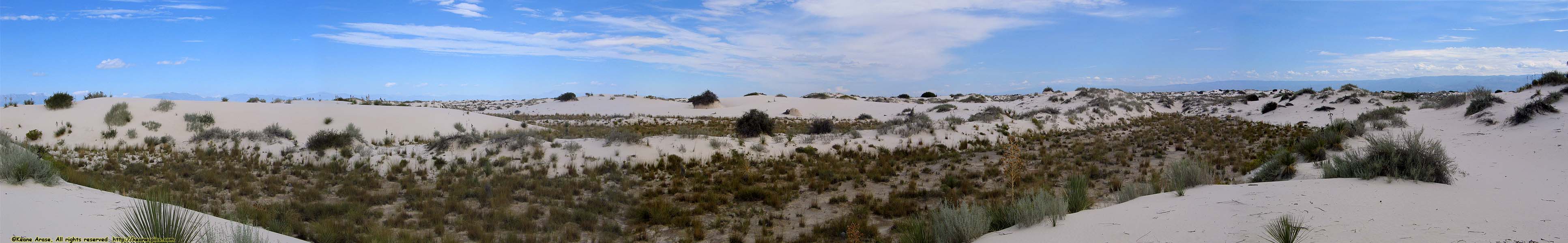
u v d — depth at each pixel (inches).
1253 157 721.6
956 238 286.5
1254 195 305.1
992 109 1588.3
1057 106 1862.7
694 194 512.7
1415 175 338.0
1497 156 557.6
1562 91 987.3
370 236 350.0
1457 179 369.4
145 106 987.9
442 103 3048.7
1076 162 693.9
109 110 940.0
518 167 655.1
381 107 1203.9
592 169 649.0
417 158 704.4
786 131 1336.1
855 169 669.9
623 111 2342.5
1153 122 1515.7
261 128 989.8
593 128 1381.6
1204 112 2018.9
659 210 441.4
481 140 813.9
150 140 848.9
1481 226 227.3
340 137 825.5
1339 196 291.0
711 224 421.4
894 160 753.0
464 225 390.9
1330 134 701.3
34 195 310.0
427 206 450.0
